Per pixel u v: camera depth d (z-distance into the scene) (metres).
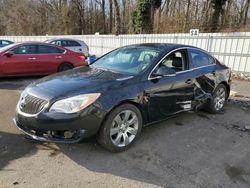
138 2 21.47
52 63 9.11
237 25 17.77
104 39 18.77
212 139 4.29
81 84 3.60
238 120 5.28
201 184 3.05
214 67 5.45
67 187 2.90
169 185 3.01
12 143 3.87
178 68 4.61
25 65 8.64
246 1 24.39
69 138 3.31
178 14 23.03
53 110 3.25
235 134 4.54
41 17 36.72
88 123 3.32
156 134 4.36
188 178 3.16
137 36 15.61
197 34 12.37
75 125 3.25
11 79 8.91
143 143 4.00
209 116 5.43
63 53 9.41
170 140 4.16
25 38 26.56
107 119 3.47
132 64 4.35
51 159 3.46
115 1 25.25
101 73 4.13
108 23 36.53
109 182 3.02
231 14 24.73
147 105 3.96
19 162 3.37
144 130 4.50
